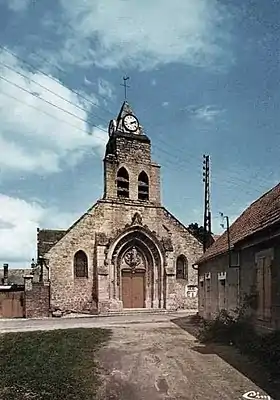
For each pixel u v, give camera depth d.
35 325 26.31
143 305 37.75
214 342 15.91
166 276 37.75
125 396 9.20
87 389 9.66
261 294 14.23
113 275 36.47
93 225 37.03
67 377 10.66
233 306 17.91
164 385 9.95
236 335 15.59
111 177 38.31
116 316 33.22
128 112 40.59
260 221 15.47
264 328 13.84
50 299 34.25
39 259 35.38
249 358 12.30
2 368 12.28
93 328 22.61
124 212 38.03
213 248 23.78
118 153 38.94
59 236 39.00
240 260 16.94
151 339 17.66
